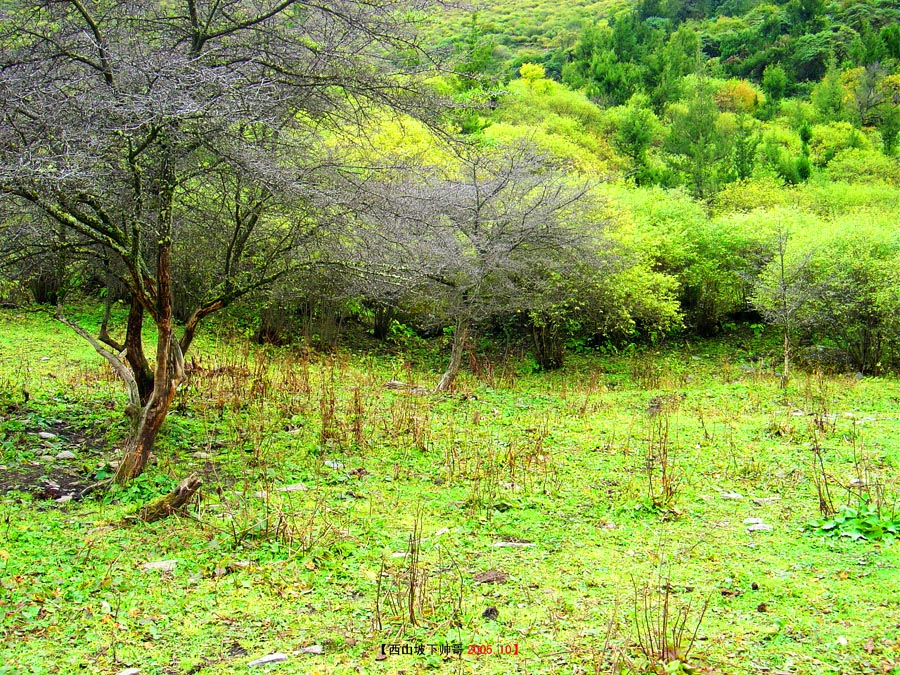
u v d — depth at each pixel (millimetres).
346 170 8578
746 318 22828
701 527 6312
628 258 17594
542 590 4988
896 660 3869
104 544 5711
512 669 3928
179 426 9164
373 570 5398
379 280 9344
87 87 6836
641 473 8055
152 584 5094
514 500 7109
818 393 13047
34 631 4387
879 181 38094
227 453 8477
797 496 7113
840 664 3869
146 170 7344
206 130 6824
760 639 4172
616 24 65188
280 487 7363
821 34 69688
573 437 9992
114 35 7605
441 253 12938
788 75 64562
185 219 8828
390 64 8211
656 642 4051
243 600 4875
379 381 14352
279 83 7621
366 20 7816
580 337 20703
